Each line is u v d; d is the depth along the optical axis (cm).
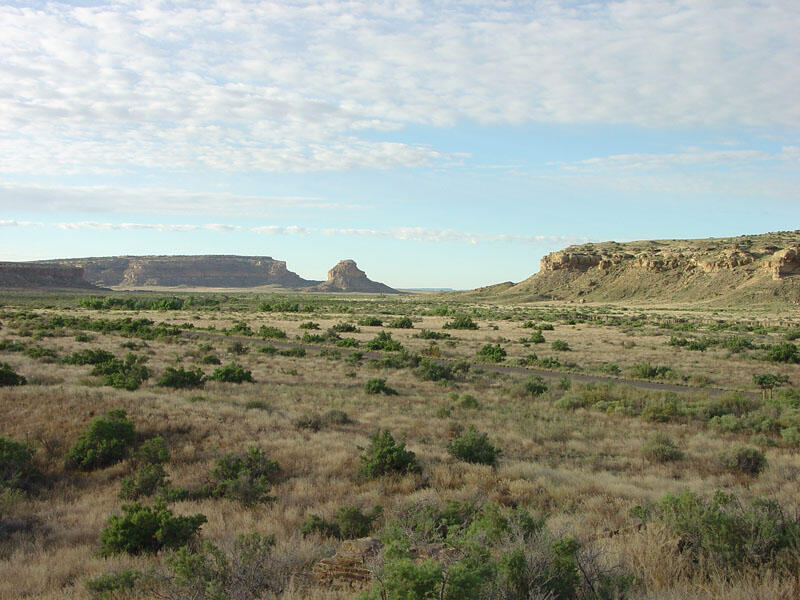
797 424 2034
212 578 693
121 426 1652
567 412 2475
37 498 1281
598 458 1619
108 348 4709
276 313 12144
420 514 913
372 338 6688
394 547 634
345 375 3609
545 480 1315
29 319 7694
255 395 2680
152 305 13012
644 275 19862
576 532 821
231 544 830
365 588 637
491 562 553
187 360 4200
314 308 14112
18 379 2473
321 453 1612
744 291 15988
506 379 3653
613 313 13650
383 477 1373
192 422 1884
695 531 703
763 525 673
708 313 13550
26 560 892
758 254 18088
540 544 604
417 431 1975
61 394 2111
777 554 638
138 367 3111
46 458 1537
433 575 468
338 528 1000
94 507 1220
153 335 6069
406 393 2978
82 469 1507
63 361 3575
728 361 4650
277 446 1688
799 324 9588
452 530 780
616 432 2034
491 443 1764
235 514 1115
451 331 7881
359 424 2086
